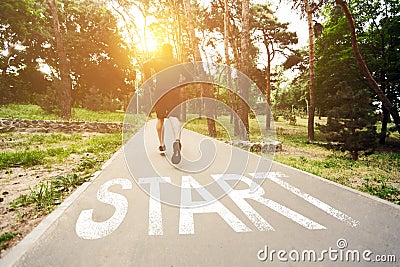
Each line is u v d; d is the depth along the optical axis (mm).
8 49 27219
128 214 2941
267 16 23188
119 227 2627
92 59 39469
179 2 23859
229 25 19469
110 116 23281
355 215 3031
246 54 10875
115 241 2352
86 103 32062
